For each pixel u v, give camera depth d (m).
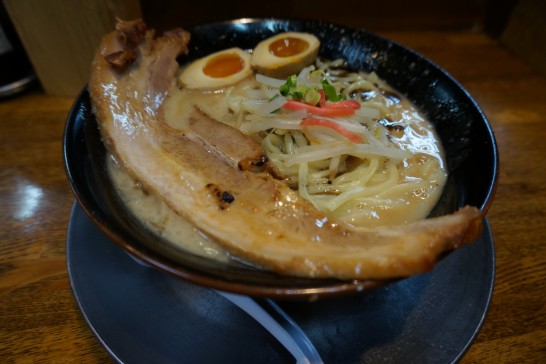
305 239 0.16
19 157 0.26
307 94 0.21
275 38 0.27
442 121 0.23
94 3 0.27
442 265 0.20
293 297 0.13
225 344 0.17
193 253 0.16
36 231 0.22
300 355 0.15
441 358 0.16
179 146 0.20
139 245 0.15
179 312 0.18
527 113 0.32
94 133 0.20
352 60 0.28
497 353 0.18
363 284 0.14
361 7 0.39
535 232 0.23
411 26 0.41
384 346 0.17
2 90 0.31
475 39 0.40
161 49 0.25
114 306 0.18
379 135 0.22
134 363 0.16
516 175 0.26
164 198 0.18
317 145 0.21
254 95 0.24
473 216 0.15
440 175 0.21
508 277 0.21
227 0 0.36
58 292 0.19
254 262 0.15
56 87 0.31
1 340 0.18
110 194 0.18
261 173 0.18
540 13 0.35
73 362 0.17
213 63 0.27
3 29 0.30
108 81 0.22
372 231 0.16
